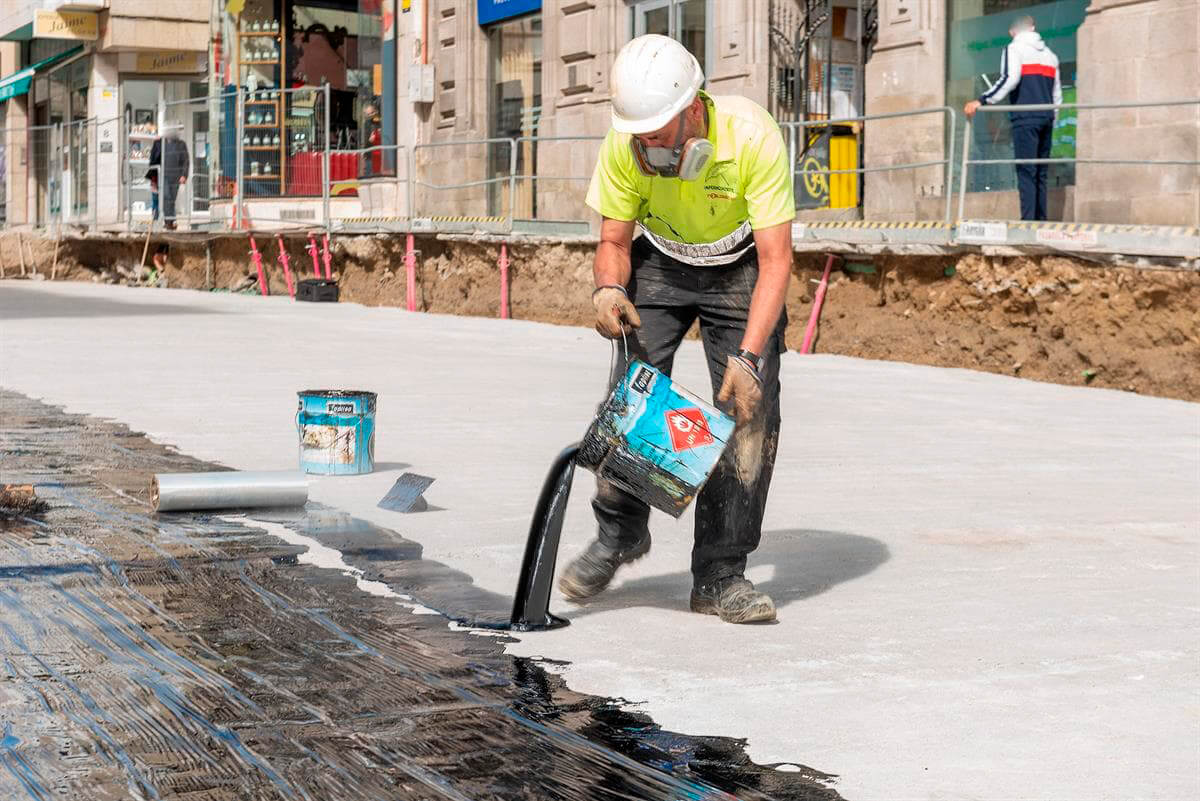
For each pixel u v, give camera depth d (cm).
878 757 332
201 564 509
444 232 2144
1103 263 1272
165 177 2894
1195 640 439
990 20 1566
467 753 326
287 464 733
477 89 2464
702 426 436
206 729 336
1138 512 657
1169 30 1321
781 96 1883
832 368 1378
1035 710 369
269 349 1404
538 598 442
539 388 1118
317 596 469
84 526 571
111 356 1288
